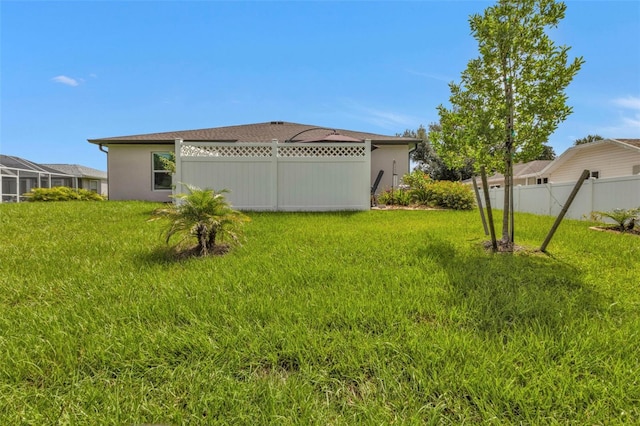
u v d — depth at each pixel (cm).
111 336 195
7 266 341
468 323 212
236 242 419
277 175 827
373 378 162
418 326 208
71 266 343
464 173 2698
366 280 293
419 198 998
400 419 135
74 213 721
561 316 217
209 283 286
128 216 692
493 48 420
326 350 180
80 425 133
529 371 161
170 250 411
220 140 1300
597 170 1357
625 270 326
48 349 182
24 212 727
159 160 1308
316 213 779
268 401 144
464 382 152
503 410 138
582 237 500
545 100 401
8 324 212
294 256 377
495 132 405
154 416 138
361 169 841
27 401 146
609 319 216
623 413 135
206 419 136
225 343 188
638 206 661
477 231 542
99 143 1268
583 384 151
